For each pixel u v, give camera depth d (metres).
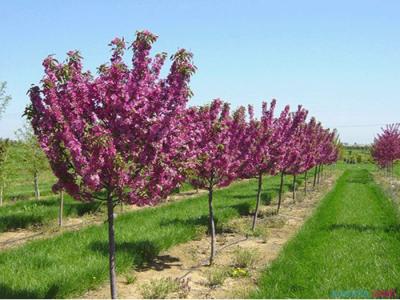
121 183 3.36
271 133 7.60
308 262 5.20
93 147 3.12
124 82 3.46
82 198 3.61
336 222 8.09
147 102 3.43
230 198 11.05
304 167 11.92
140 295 4.26
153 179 3.50
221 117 6.04
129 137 3.38
